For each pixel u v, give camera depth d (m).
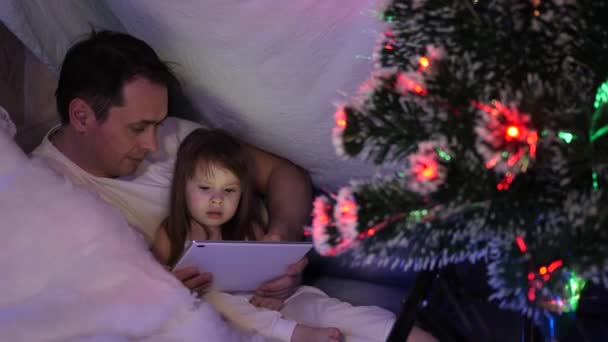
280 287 1.44
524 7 0.83
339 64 1.39
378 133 0.85
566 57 0.82
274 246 1.33
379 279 1.64
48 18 1.68
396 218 0.81
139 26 1.57
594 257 0.75
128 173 1.53
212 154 1.50
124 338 1.13
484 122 0.76
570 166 0.79
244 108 1.55
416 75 0.83
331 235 0.86
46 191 1.23
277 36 1.40
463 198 0.79
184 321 1.21
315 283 1.65
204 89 1.59
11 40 1.80
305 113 1.49
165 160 1.61
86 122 1.47
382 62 0.96
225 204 1.52
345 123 0.86
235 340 1.26
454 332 1.26
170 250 1.52
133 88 1.43
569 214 0.78
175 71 1.59
